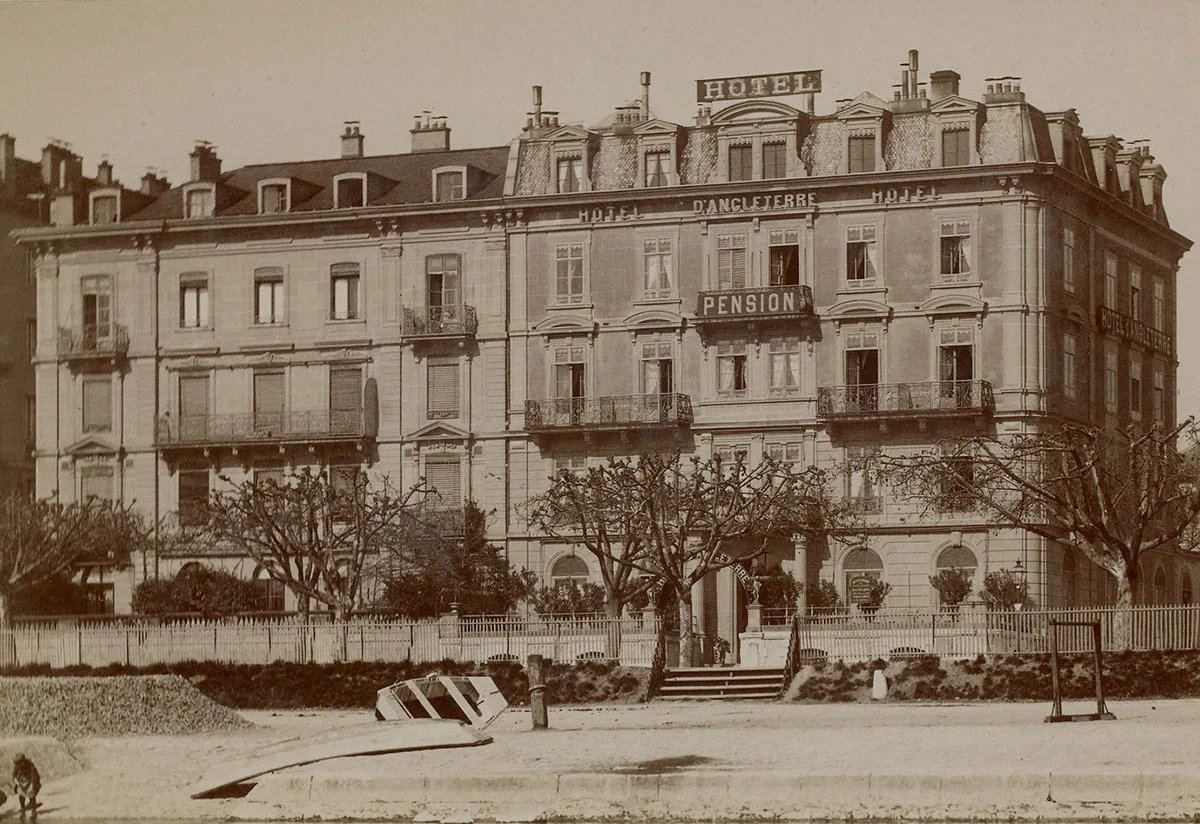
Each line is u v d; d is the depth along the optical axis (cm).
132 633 7062
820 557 8662
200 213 9731
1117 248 9369
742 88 9106
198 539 9244
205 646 7012
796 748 4941
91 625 7181
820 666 6356
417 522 8538
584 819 4541
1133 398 9469
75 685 5900
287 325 9550
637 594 7556
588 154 9244
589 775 4684
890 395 8719
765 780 4578
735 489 7681
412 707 5506
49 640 7138
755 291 8850
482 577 8606
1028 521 8331
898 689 6166
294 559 8956
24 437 10100
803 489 7838
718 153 9038
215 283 9669
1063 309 8781
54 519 8669
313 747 5078
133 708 5900
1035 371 8612
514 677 6544
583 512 7775
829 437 8794
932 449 8662
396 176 9662
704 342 9000
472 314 9269
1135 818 4291
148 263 9750
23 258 10144
